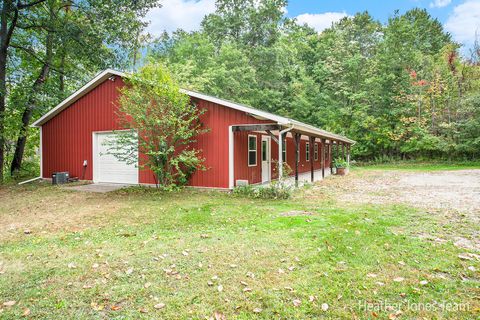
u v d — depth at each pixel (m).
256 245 4.06
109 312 2.54
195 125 9.72
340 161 16.28
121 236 4.65
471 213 5.93
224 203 7.36
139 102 9.07
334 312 2.49
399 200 7.66
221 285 2.96
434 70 22.72
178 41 28.23
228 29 28.56
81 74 16.39
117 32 13.25
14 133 13.23
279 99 26.47
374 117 24.59
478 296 2.69
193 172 9.88
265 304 2.62
